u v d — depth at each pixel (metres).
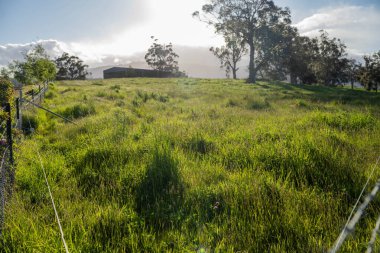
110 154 6.57
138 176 5.30
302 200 4.18
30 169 5.76
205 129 9.50
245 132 8.35
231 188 4.62
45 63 43.59
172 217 3.86
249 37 64.75
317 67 83.50
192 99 23.52
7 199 4.39
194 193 4.60
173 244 3.34
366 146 6.81
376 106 16.72
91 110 15.07
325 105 17.67
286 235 3.42
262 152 6.33
